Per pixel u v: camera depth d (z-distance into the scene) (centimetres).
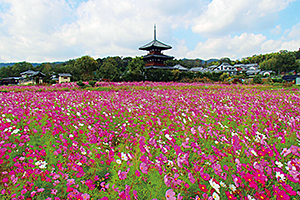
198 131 341
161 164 232
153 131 339
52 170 226
